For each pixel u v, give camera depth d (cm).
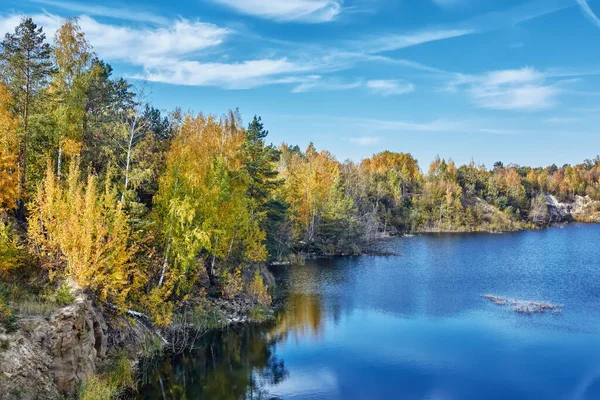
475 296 3919
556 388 2061
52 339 1548
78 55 2703
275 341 2625
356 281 4553
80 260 1880
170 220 2495
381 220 10162
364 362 2328
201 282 3142
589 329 2950
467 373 2211
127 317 2209
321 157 9219
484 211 12269
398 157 15825
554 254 6750
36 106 2673
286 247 5962
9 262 1864
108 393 1609
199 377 2073
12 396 1319
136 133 2806
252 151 4159
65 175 2642
